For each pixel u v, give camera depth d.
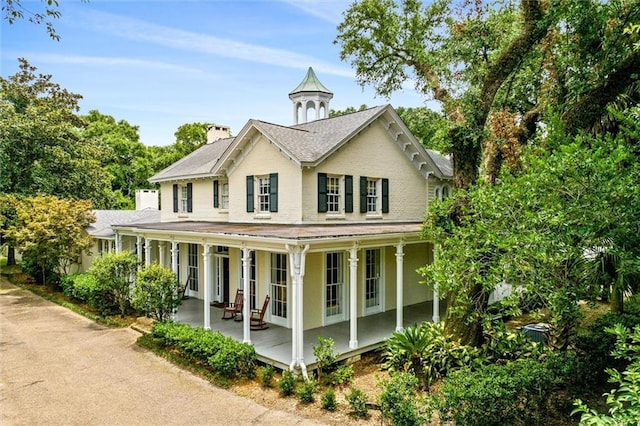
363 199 14.77
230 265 15.62
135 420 7.66
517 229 6.73
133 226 16.59
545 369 7.12
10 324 14.75
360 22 17.23
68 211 20.70
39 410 8.06
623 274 6.50
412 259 16.55
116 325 14.34
